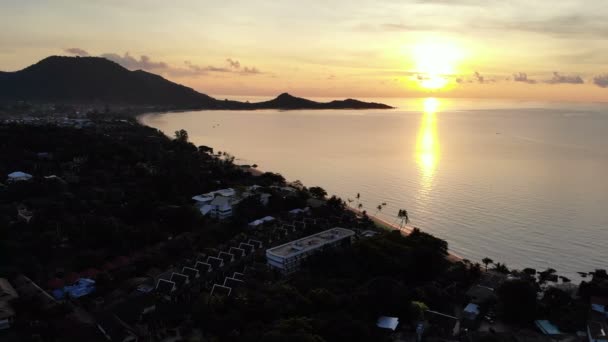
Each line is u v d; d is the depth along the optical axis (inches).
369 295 4493.1
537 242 7406.5
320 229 7062.0
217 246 6269.7
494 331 4345.5
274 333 3533.5
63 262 5472.4
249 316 4126.5
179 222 6712.6
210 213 7544.3
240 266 5516.7
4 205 6845.5
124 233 6092.5
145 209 6889.8
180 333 4121.6
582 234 7706.7
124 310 4338.1
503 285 4726.9
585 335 4269.2
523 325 4488.2
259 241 6254.9
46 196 7554.1
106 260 5565.9
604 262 6633.9
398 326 4343.0
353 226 7519.7
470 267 5831.7
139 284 4938.5
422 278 5472.4
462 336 4197.8
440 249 6136.8
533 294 4566.9
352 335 3833.7
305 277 5123.0
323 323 3914.9
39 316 4197.8
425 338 4215.1
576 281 6033.5
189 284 4945.9
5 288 4463.6
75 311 4475.9
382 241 5821.9
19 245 5438.0
